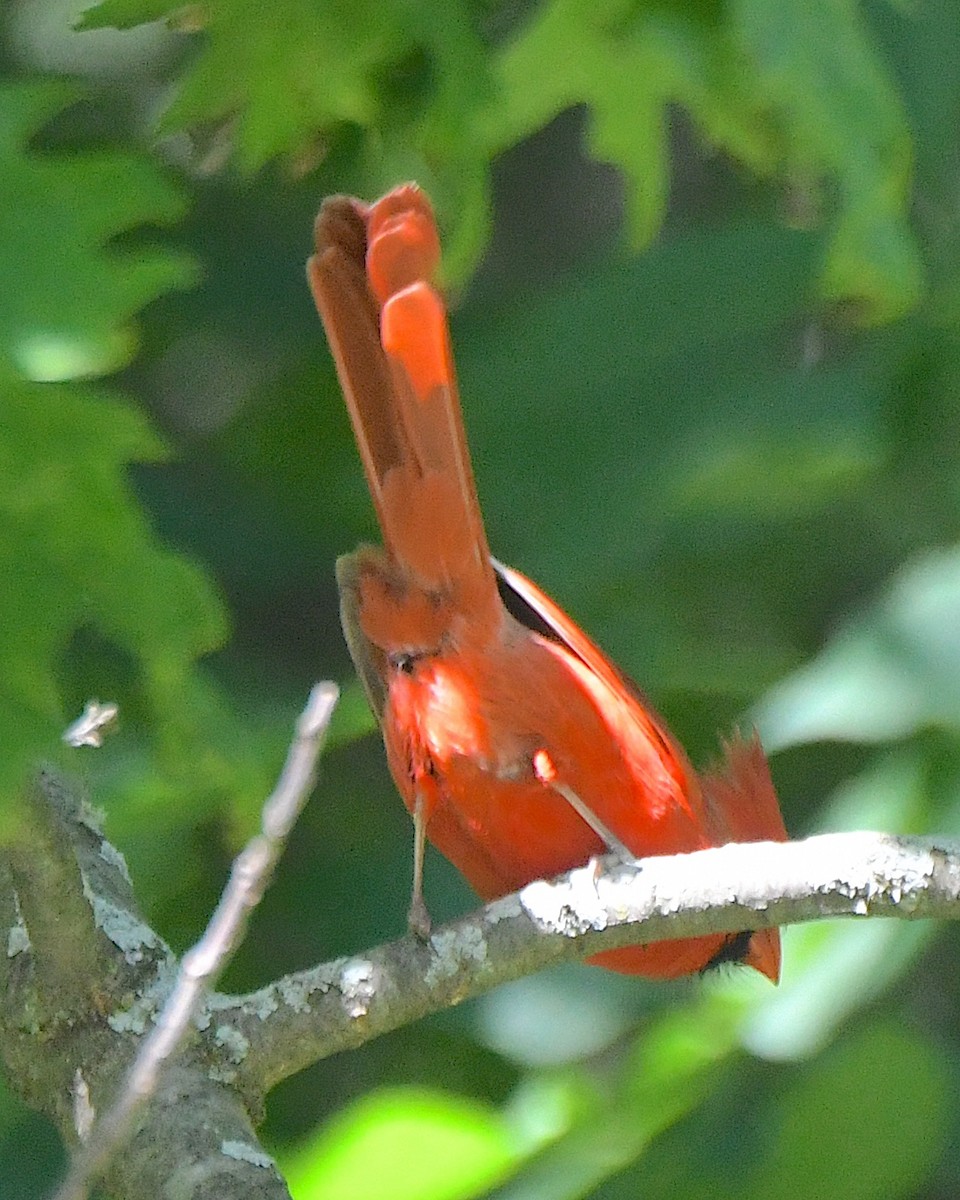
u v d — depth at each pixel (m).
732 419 10.83
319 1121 11.06
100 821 7.03
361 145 8.16
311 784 5.01
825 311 11.13
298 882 10.76
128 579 5.29
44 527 5.18
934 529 11.52
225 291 12.22
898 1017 10.37
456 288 7.84
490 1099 11.00
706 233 11.36
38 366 5.30
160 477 12.00
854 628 9.16
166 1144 5.98
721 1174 9.69
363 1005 6.32
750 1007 8.83
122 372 12.59
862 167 7.39
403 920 10.45
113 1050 6.27
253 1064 6.26
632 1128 8.92
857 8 7.66
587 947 6.38
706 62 7.95
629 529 10.91
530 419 11.13
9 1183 9.70
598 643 11.42
